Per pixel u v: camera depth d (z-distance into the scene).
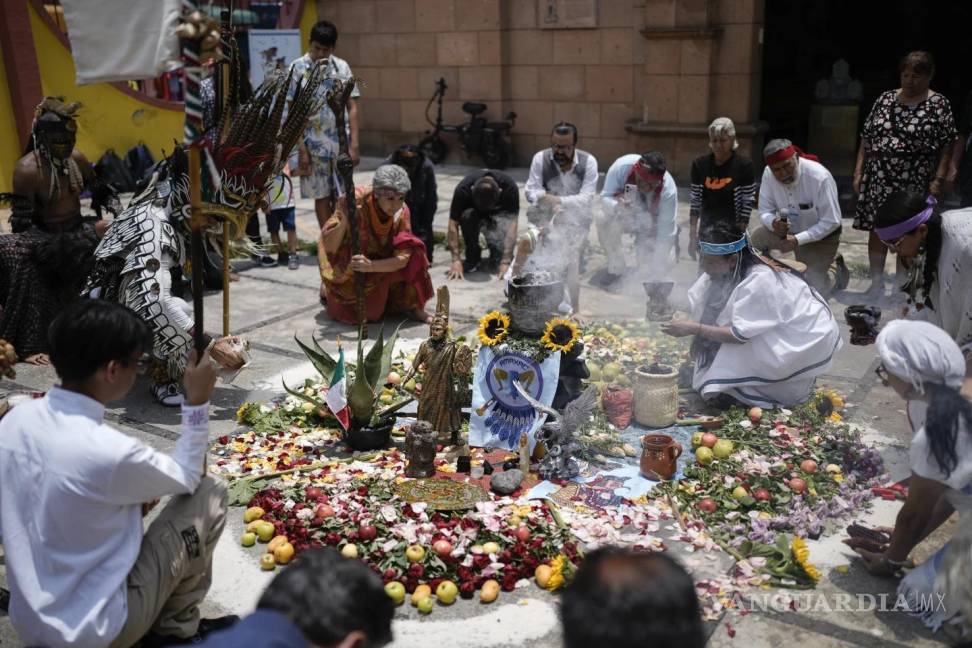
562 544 3.70
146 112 12.27
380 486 4.16
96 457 2.59
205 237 5.05
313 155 8.15
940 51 17.28
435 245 9.21
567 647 1.58
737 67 11.55
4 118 10.78
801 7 17.30
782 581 3.51
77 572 2.64
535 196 7.62
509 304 4.62
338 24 14.95
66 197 6.08
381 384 4.73
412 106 14.73
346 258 6.52
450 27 13.93
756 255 4.90
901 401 5.20
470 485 4.14
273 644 1.70
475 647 3.15
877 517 3.97
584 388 4.84
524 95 13.83
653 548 3.69
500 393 4.62
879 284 7.27
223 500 3.07
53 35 11.16
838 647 3.14
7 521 2.63
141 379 5.62
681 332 4.92
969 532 3.11
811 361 4.88
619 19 12.68
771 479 4.19
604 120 13.24
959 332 3.88
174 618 3.06
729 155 7.18
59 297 5.86
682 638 1.52
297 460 4.48
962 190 7.55
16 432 2.65
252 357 6.03
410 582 3.46
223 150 4.54
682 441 4.68
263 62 12.24
